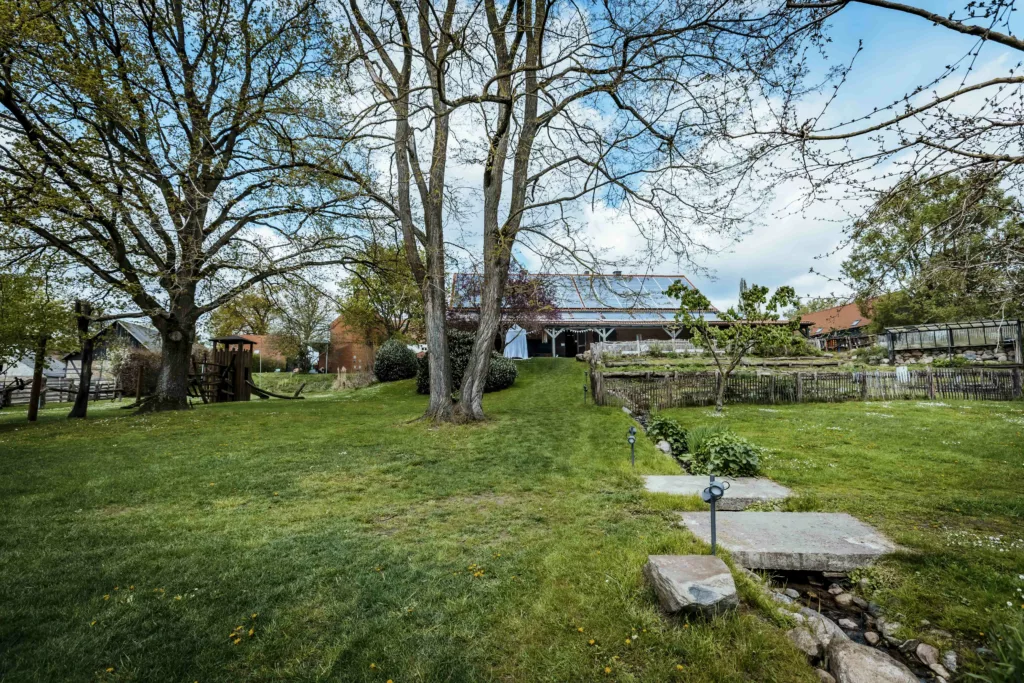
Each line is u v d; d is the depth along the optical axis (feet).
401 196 42.16
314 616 11.23
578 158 37.01
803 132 12.67
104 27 40.04
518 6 35.99
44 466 26.94
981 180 12.57
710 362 82.69
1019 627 9.41
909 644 10.79
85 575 13.43
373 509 19.61
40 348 47.55
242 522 18.04
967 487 22.38
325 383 125.80
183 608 11.62
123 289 42.88
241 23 41.29
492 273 40.24
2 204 34.45
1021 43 10.34
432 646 9.98
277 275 52.06
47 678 9.14
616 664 9.38
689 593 10.74
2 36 31.04
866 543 14.78
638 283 120.98
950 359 83.20
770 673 9.28
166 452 30.55
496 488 22.50
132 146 44.62
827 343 124.67
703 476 24.62
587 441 32.60
